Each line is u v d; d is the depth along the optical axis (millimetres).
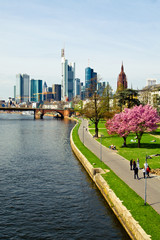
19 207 33625
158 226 22875
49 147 81375
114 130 64000
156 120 60125
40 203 34781
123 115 62688
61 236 26297
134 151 57094
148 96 146500
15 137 109562
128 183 34750
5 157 65500
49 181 44344
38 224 28953
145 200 27656
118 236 25531
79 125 141250
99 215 30234
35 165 56344
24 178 46406
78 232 26891
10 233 27109
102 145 68312
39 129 148375
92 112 84125
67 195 37344
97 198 35531
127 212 25891
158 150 57094
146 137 79625
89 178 45250
